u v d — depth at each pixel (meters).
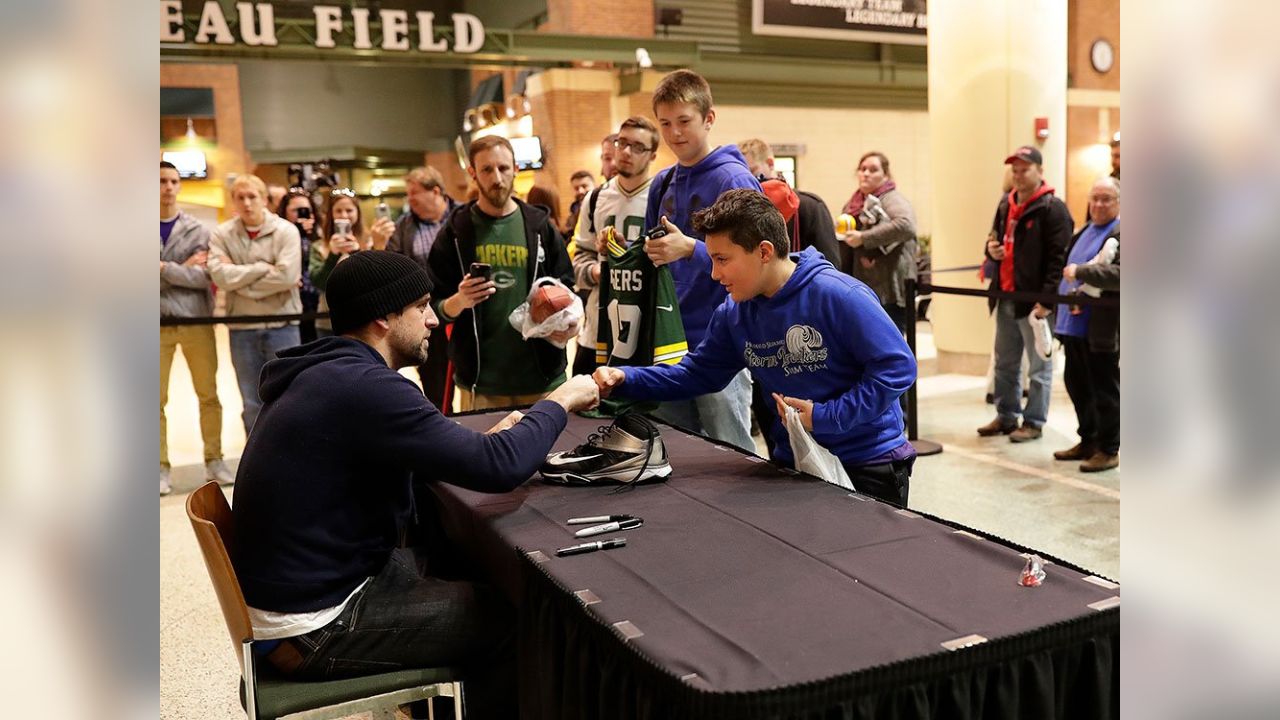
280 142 16.36
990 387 5.54
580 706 1.39
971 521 3.65
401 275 1.81
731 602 1.36
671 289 2.66
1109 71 15.03
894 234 4.97
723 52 13.63
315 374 1.71
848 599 1.35
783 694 1.07
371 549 1.77
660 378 2.31
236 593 1.59
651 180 3.11
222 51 10.59
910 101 14.91
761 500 1.86
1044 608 1.29
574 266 3.45
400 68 16.98
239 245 4.52
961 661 1.17
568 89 12.40
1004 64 6.92
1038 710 1.21
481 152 3.13
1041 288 4.76
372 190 16.41
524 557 1.59
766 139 13.99
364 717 2.41
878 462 2.11
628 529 1.71
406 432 1.70
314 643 1.69
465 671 1.76
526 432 1.89
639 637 1.24
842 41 14.41
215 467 4.64
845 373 2.04
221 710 2.43
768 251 1.99
